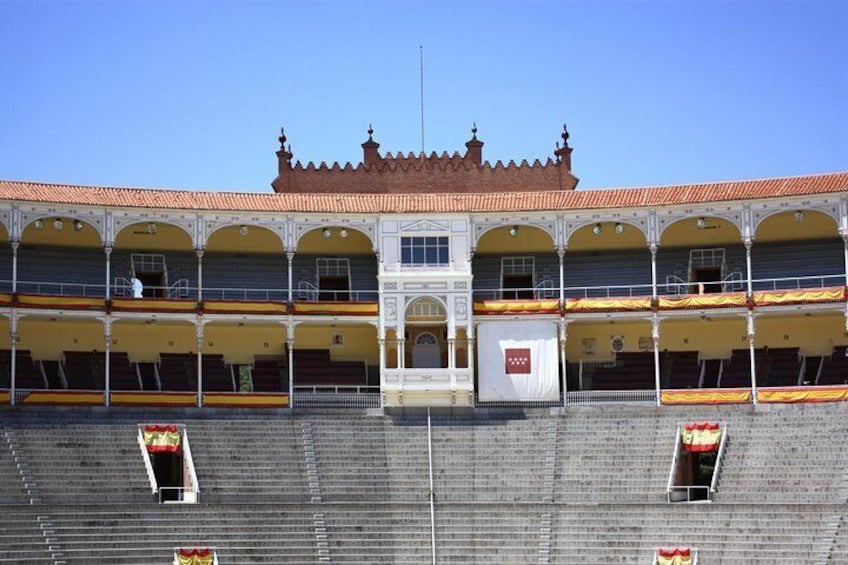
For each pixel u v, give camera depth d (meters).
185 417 84.19
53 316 85.62
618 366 93.38
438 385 87.19
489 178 104.12
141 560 68.56
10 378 84.94
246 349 93.75
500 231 94.00
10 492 73.44
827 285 91.12
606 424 82.75
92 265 91.81
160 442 79.31
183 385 91.56
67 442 77.56
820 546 68.00
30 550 67.19
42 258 90.75
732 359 92.12
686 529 70.62
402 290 88.81
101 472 76.38
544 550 70.75
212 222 88.69
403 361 88.00
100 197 87.06
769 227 91.44
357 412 86.19
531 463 80.19
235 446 80.38
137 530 70.12
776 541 68.88
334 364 94.00
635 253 94.69
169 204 87.88
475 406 88.38
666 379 92.25
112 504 71.06
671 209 88.06
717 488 76.12
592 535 71.19
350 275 95.38
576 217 89.44
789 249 92.31
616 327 93.75
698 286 93.31
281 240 91.25
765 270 92.56
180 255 93.62
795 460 76.75
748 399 83.75
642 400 86.38
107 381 85.31
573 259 95.25
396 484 79.06
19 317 84.75
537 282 94.94
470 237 89.50
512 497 78.00
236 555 69.88
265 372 93.12
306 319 89.50
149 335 92.25
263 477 78.62
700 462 82.38
